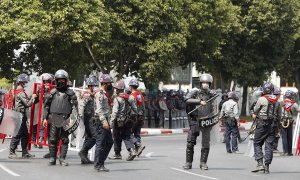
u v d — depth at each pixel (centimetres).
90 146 2730
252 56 8825
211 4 7556
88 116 2702
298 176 2598
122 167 2694
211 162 3109
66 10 5747
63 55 6444
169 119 6538
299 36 9200
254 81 8969
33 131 3522
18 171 2442
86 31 5850
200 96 2573
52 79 3169
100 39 6019
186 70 8312
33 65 6550
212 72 8606
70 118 2648
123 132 3012
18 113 2811
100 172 2478
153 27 6594
